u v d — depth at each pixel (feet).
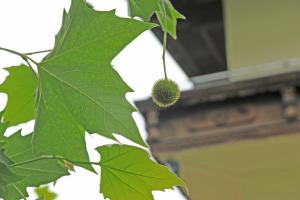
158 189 2.90
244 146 20.11
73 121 2.61
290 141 19.72
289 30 20.31
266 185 23.02
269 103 19.62
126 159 2.84
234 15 20.49
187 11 20.22
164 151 19.99
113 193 2.94
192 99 19.77
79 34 2.54
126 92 2.56
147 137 19.84
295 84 19.12
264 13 20.49
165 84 3.47
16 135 2.86
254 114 19.69
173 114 20.08
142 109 19.80
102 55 2.53
